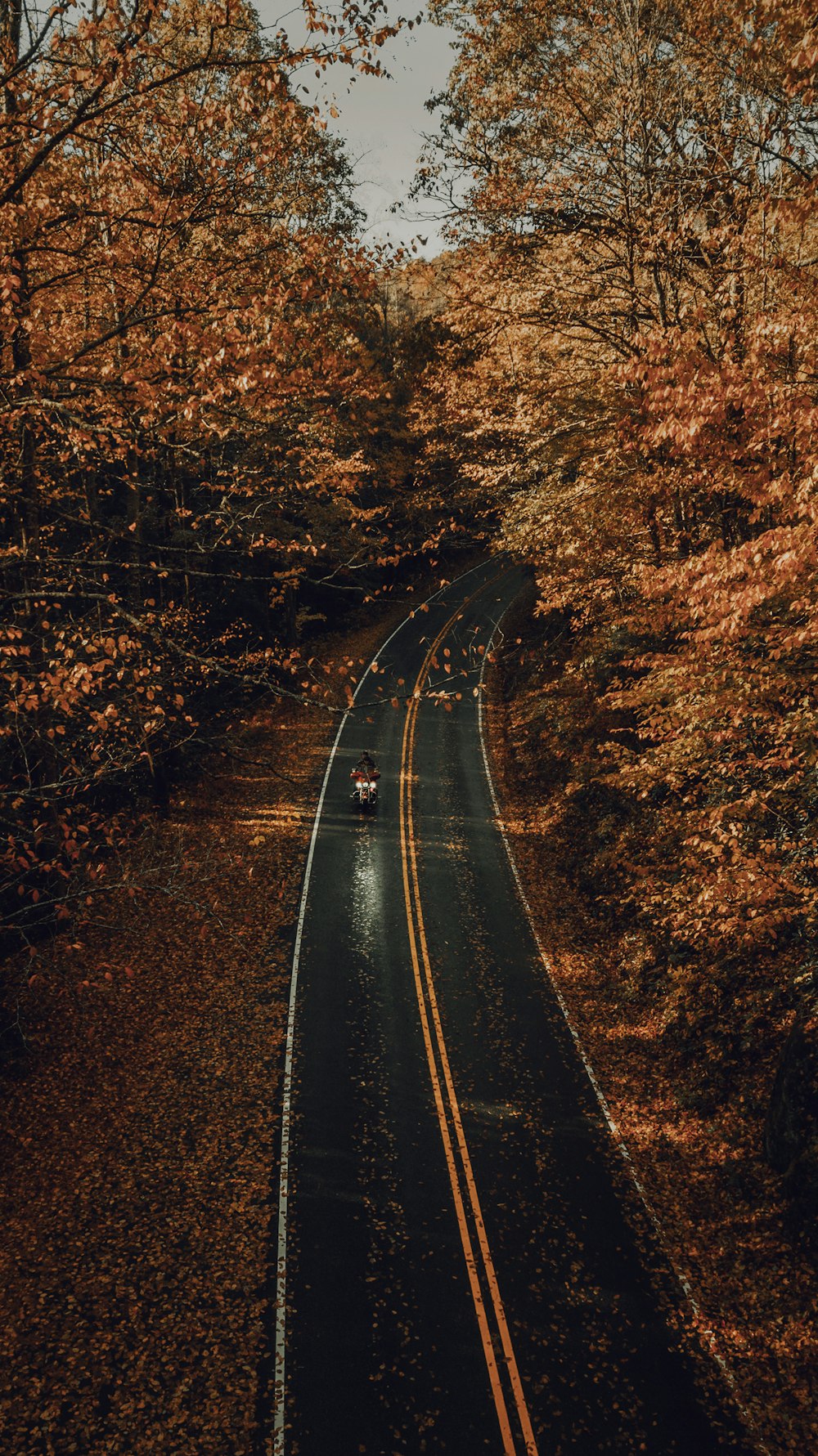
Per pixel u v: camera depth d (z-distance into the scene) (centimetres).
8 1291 960
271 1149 1177
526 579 4903
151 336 1014
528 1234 1053
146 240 909
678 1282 997
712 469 954
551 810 2319
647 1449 814
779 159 960
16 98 754
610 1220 1082
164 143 806
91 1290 963
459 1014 1500
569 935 1775
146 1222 1055
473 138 1380
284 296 761
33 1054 1338
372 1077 1327
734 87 1108
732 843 1096
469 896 1923
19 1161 1147
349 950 1689
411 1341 912
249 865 2002
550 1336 923
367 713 3172
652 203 1278
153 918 1756
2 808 1046
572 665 2250
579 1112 1276
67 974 1530
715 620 898
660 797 1853
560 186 1347
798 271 885
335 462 1695
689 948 1488
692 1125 1229
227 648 2553
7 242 795
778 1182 1071
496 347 1605
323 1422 830
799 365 835
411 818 2344
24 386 802
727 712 1028
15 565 879
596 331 1452
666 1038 1405
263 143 768
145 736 1208
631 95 1275
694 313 963
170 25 942
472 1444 815
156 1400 847
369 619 4366
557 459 1617
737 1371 891
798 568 696
